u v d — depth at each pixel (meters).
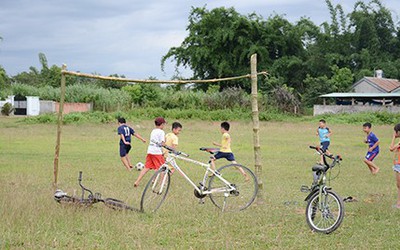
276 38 57.06
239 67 55.84
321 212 6.93
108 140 21.77
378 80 51.91
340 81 53.38
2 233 6.24
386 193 9.87
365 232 6.72
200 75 57.72
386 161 15.53
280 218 7.51
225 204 8.34
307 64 57.16
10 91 49.53
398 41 62.16
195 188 8.25
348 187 10.60
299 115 42.72
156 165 10.28
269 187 10.55
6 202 7.54
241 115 38.03
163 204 8.20
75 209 7.41
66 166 13.49
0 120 33.75
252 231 6.77
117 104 42.31
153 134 10.35
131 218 7.30
